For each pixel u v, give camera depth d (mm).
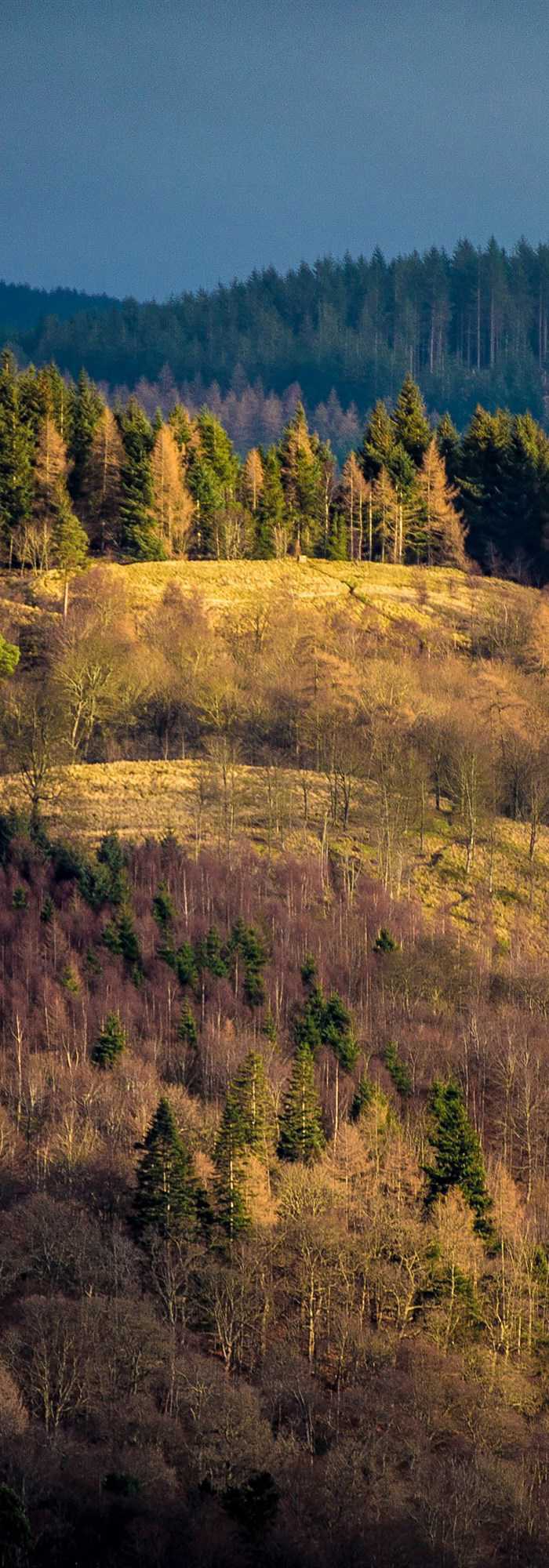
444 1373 86250
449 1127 103125
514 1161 114625
